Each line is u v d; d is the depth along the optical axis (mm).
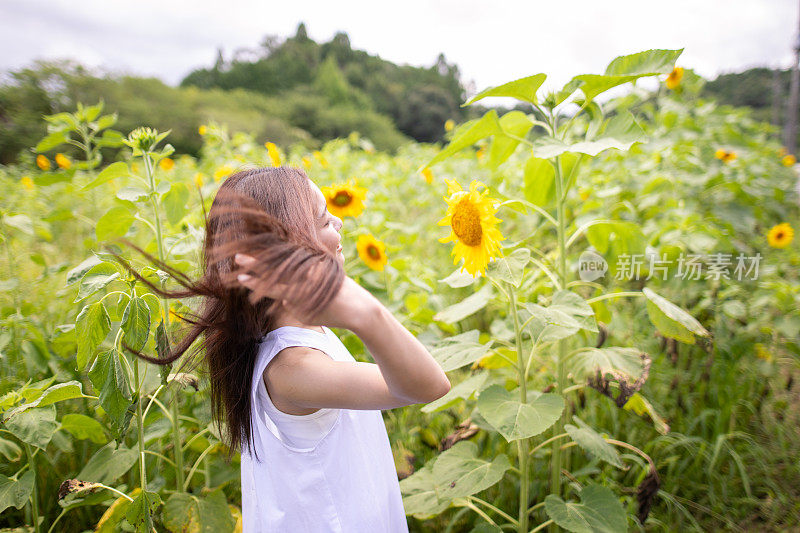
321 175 5391
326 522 988
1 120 12938
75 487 1460
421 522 2012
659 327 1644
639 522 1841
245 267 749
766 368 2557
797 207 5285
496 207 1229
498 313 3191
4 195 4590
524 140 1670
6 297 2588
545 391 2084
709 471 2143
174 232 2227
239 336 993
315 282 699
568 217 3711
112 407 1280
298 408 950
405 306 2936
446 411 2422
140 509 1397
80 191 1754
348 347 2291
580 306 1488
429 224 4980
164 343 1362
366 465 1086
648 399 2414
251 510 1129
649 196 3656
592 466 2066
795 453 2328
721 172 3705
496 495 2105
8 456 1721
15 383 1962
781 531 2023
